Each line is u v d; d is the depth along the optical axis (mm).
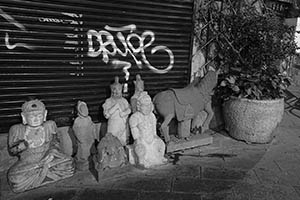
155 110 4047
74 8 3512
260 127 4289
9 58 3209
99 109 3965
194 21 4633
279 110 4289
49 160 3043
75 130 3393
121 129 3676
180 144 4059
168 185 3070
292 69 7930
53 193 2875
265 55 4695
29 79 3371
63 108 3672
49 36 3412
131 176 3277
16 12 3160
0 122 3270
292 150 4223
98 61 3846
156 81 4469
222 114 5098
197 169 3494
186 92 4020
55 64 3518
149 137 3504
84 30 3652
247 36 4785
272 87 4430
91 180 3164
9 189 2932
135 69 4211
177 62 4625
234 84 4426
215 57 5180
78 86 3740
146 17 4141
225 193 2914
